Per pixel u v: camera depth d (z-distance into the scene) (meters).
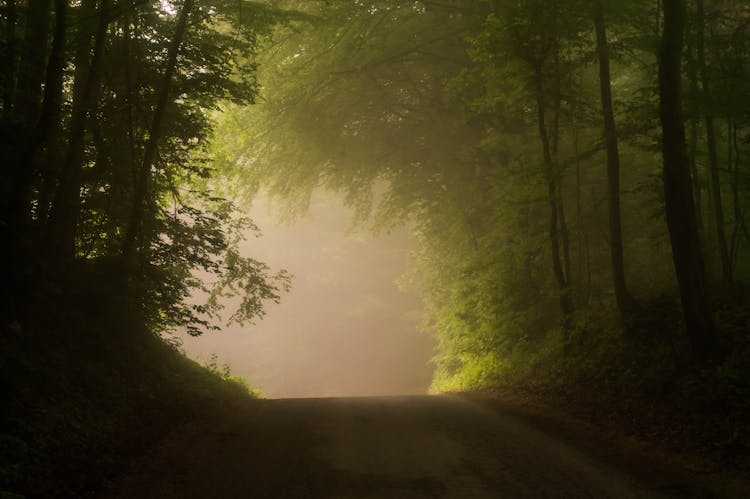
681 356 12.04
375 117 28.14
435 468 8.30
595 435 10.40
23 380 8.64
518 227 20.70
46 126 10.77
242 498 7.00
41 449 7.82
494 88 17.34
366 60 24.58
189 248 16.47
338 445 9.71
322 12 22.80
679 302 14.57
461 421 11.95
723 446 8.73
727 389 10.08
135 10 14.07
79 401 9.89
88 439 8.80
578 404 12.88
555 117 17.02
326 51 25.08
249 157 27.50
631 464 8.45
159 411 11.54
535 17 15.06
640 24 15.70
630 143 15.44
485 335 22.45
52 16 12.87
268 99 25.97
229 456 8.90
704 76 15.05
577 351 15.80
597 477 7.80
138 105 14.45
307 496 7.09
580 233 19.83
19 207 10.11
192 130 15.54
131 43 14.82
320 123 26.84
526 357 18.73
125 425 10.09
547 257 21.70
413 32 24.30
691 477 7.78
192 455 8.91
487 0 21.41
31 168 10.27
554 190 16.78
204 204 19.19
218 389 16.64
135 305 14.48
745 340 11.39
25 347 9.87
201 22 15.62
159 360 15.41
